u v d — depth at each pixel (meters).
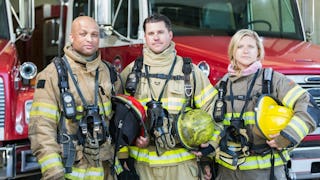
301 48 5.04
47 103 3.11
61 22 7.09
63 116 3.15
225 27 5.55
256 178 3.33
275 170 3.35
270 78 3.32
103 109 3.23
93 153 3.14
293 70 4.30
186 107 3.37
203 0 5.53
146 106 3.31
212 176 3.61
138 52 5.24
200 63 4.54
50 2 8.41
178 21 5.38
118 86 3.46
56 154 3.04
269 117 3.19
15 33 5.50
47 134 3.06
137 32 5.30
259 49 3.41
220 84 3.48
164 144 3.29
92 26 3.18
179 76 3.37
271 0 5.80
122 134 3.20
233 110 3.36
